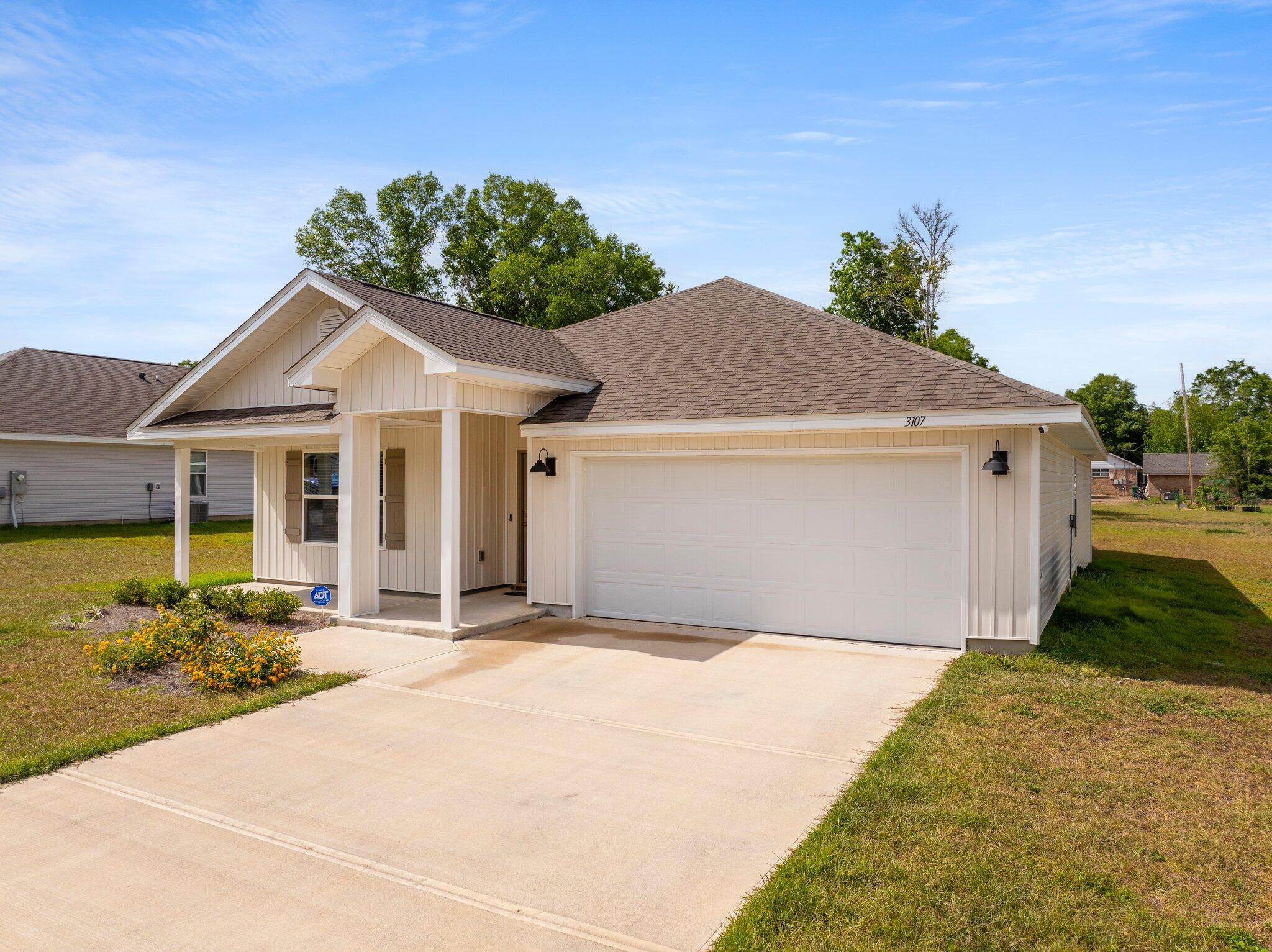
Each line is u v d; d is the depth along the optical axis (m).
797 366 10.73
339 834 4.85
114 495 26.66
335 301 12.22
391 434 13.60
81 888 4.21
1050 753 6.05
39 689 7.91
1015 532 9.05
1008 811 5.00
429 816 5.11
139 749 6.35
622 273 36.28
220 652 8.41
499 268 36.34
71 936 3.76
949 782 5.44
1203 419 80.94
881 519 9.77
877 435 9.62
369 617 11.14
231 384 13.59
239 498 29.80
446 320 11.45
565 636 10.34
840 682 8.13
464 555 13.13
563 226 38.81
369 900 4.09
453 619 10.25
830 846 4.52
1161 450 83.44
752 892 4.15
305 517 14.79
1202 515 43.50
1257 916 3.88
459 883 4.26
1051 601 11.27
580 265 34.22
